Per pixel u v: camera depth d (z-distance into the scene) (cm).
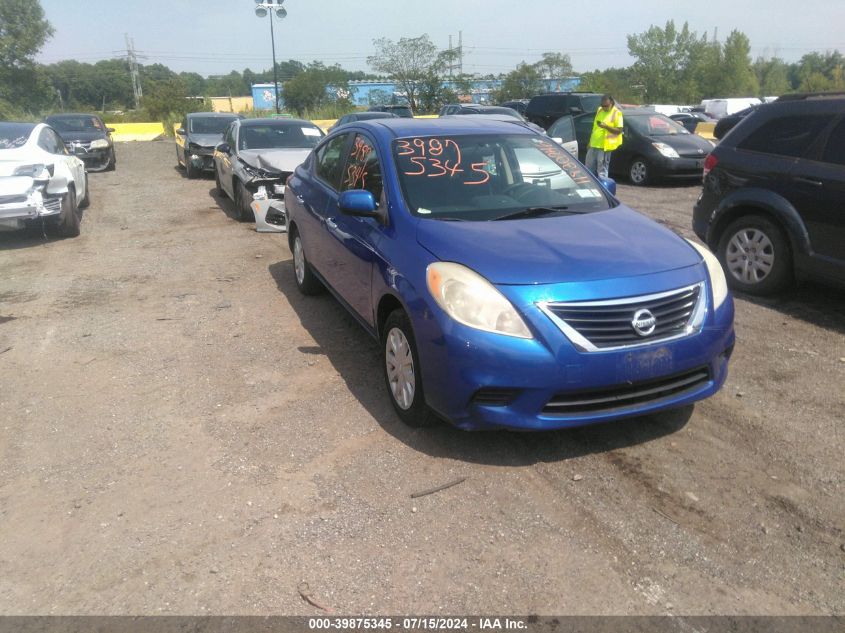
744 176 626
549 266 355
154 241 934
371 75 5381
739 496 336
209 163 1584
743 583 281
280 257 825
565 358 335
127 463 376
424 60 4734
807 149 580
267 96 7594
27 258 854
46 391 467
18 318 619
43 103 5172
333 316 607
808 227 574
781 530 312
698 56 7462
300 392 456
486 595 276
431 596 276
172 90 4819
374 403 438
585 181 488
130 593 281
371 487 348
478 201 443
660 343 348
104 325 596
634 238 398
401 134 491
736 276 646
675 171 1333
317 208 570
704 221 678
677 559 295
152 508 336
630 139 1402
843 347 516
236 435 402
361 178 499
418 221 415
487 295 345
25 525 326
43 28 4947
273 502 338
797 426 401
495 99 5134
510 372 336
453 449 381
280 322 594
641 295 348
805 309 598
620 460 369
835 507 327
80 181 1134
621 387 347
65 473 368
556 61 5106
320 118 4262
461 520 322
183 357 521
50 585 287
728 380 462
